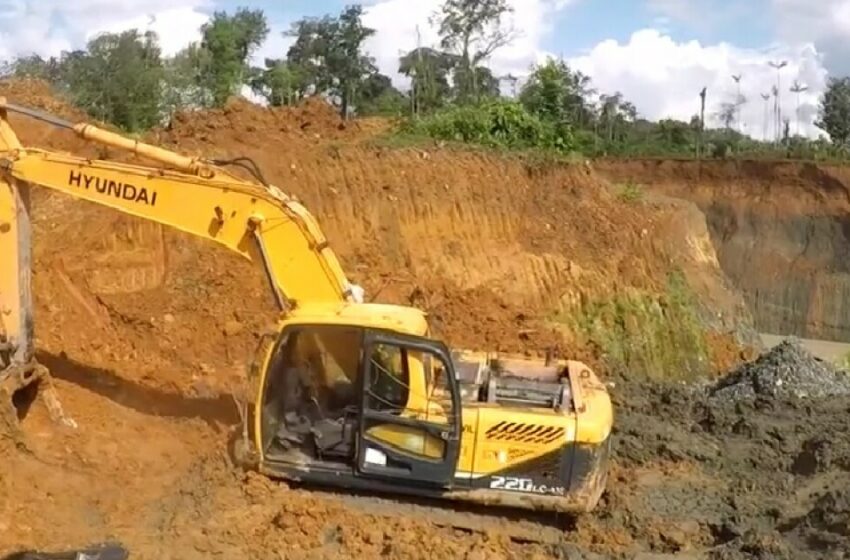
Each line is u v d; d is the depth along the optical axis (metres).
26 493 10.66
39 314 14.67
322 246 11.68
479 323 18.58
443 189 20.98
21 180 11.62
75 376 13.79
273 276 11.72
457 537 11.12
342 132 22.84
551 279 20.77
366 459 11.18
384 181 20.34
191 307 16.12
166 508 10.98
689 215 24.38
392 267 19.30
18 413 11.96
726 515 12.91
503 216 21.48
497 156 22.64
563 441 11.10
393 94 40.41
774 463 14.93
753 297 40.66
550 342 18.86
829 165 42.25
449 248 20.44
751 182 42.91
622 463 14.80
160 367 14.76
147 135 19.67
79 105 26.14
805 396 17.97
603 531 11.84
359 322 11.05
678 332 21.22
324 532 10.77
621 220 22.73
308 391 11.45
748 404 17.56
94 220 16.97
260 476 11.41
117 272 16.41
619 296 21.00
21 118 18.36
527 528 11.52
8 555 9.39
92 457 11.68
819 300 39.66
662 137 54.06
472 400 11.69
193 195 11.69
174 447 12.38
